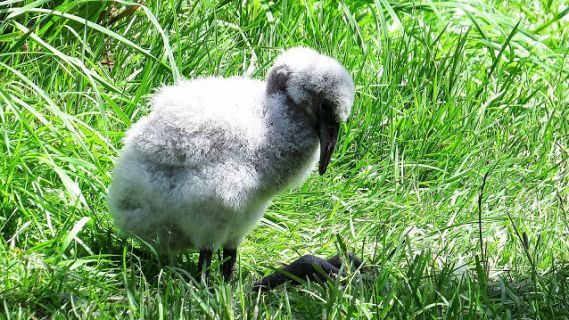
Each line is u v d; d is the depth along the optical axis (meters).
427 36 11.95
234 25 11.16
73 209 7.93
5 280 7.24
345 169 10.42
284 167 7.85
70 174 8.74
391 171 10.29
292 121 7.77
